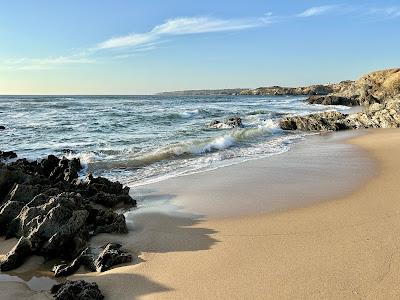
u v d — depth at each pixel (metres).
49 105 76.25
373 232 8.85
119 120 40.72
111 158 18.88
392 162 17.64
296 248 8.19
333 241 8.45
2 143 24.48
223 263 7.66
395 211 10.29
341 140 27.14
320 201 11.67
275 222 9.90
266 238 8.84
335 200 11.71
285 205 11.39
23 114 49.09
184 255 8.11
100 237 9.08
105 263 7.75
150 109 61.00
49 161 15.25
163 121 40.69
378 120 36.78
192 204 11.76
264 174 15.66
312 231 9.12
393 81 83.94
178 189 13.52
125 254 7.97
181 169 16.88
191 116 48.41
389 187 12.98
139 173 16.11
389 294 6.28
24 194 10.61
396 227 9.10
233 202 11.86
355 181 14.12
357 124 36.78
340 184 13.75
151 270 7.49
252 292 6.54
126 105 77.38
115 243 8.61
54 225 8.42
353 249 7.98
